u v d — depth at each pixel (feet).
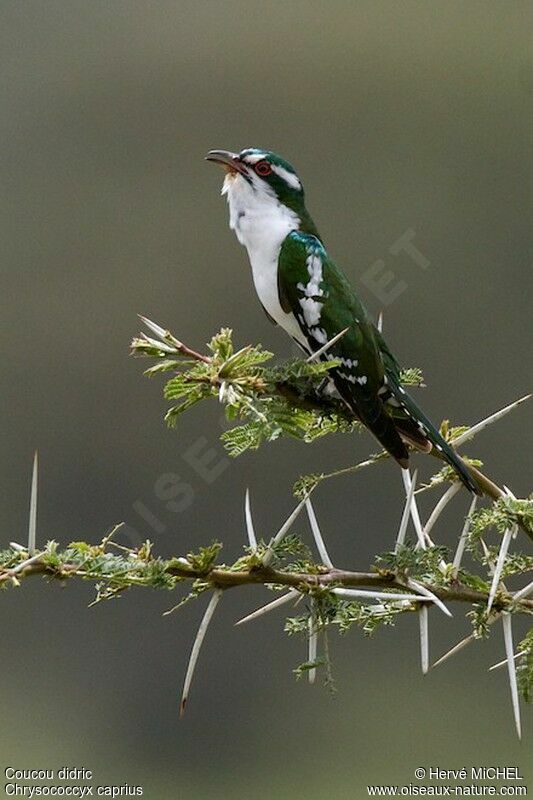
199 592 18.25
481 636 19.63
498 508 19.44
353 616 19.35
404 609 19.53
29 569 16.37
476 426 21.63
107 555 16.93
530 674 20.03
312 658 18.79
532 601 19.90
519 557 20.03
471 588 19.80
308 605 18.94
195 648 17.88
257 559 18.35
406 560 19.17
